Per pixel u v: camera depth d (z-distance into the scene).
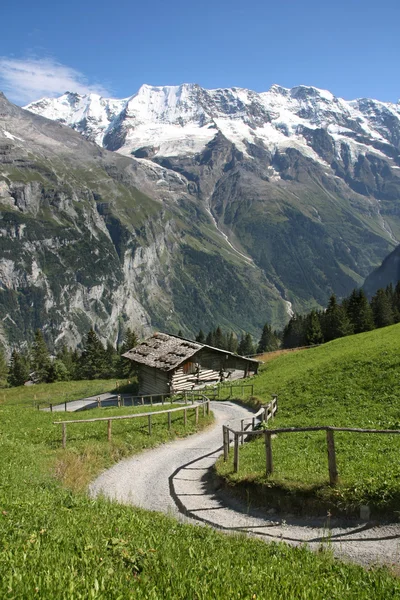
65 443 28.83
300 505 16.98
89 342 151.50
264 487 18.50
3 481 17.27
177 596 7.64
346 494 16.06
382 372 38.00
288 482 17.97
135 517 13.44
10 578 7.34
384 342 51.09
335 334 128.88
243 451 25.75
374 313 144.50
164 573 8.51
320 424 27.97
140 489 22.77
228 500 19.77
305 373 48.91
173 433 34.88
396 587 9.30
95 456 27.50
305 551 11.79
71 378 157.00
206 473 24.81
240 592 7.95
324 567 10.48
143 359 71.12
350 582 9.52
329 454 16.95
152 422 36.69
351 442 21.97
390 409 28.62
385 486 15.64
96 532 11.03
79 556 9.08
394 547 13.12
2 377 173.12
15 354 157.75
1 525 10.64
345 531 14.72
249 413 44.62
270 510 17.62
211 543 11.65
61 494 16.69
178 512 18.91
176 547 10.59
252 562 10.02
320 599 8.20
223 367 73.00
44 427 34.38
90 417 38.56
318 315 155.12
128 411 42.56
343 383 38.62
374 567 11.23
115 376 152.75
